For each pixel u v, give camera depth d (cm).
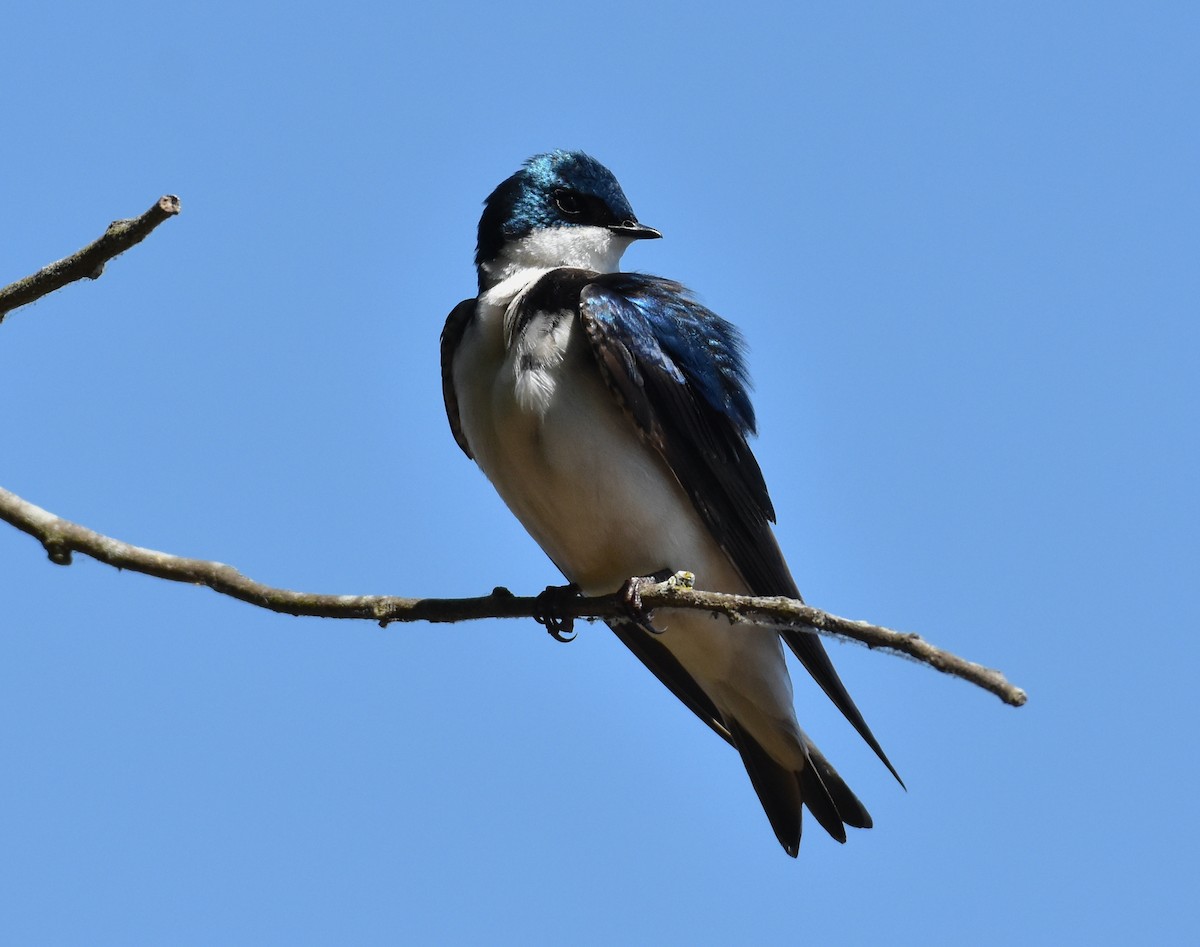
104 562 766
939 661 637
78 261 744
